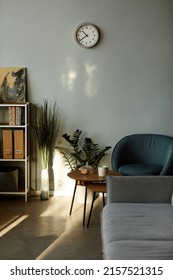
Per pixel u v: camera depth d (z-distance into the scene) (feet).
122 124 15.11
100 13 14.46
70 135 15.19
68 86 14.88
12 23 14.53
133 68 14.78
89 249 9.98
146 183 9.86
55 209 13.46
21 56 14.73
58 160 15.29
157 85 14.85
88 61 14.74
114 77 14.84
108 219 8.52
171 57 14.69
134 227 7.95
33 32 14.57
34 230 11.35
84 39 14.51
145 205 9.48
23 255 9.55
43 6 14.43
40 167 15.29
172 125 15.07
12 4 14.43
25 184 14.48
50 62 14.74
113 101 14.98
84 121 15.11
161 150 14.42
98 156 14.67
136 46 14.65
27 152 14.75
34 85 14.89
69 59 14.73
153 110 15.02
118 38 14.61
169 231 7.75
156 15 14.47
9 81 14.79
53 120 14.98
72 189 15.35
